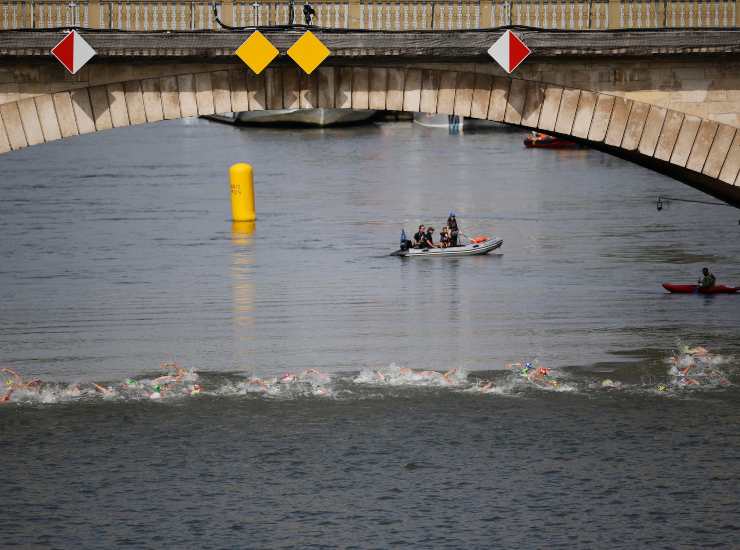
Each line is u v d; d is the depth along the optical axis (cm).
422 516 13975
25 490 14700
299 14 18100
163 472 15200
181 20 17900
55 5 17688
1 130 17450
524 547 13188
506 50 17362
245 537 13500
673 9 18275
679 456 15500
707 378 18438
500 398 17650
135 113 17725
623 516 13912
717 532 13500
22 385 18125
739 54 17750
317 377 18600
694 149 18125
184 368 19138
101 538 13500
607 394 17762
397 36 17725
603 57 17825
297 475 15088
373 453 15712
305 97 18038
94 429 16550
